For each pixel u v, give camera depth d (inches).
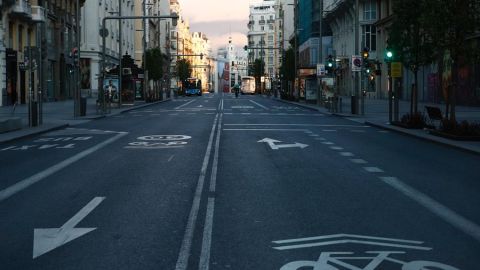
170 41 5920.3
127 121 1216.8
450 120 805.9
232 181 438.9
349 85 3154.5
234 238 274.2
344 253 248.7
